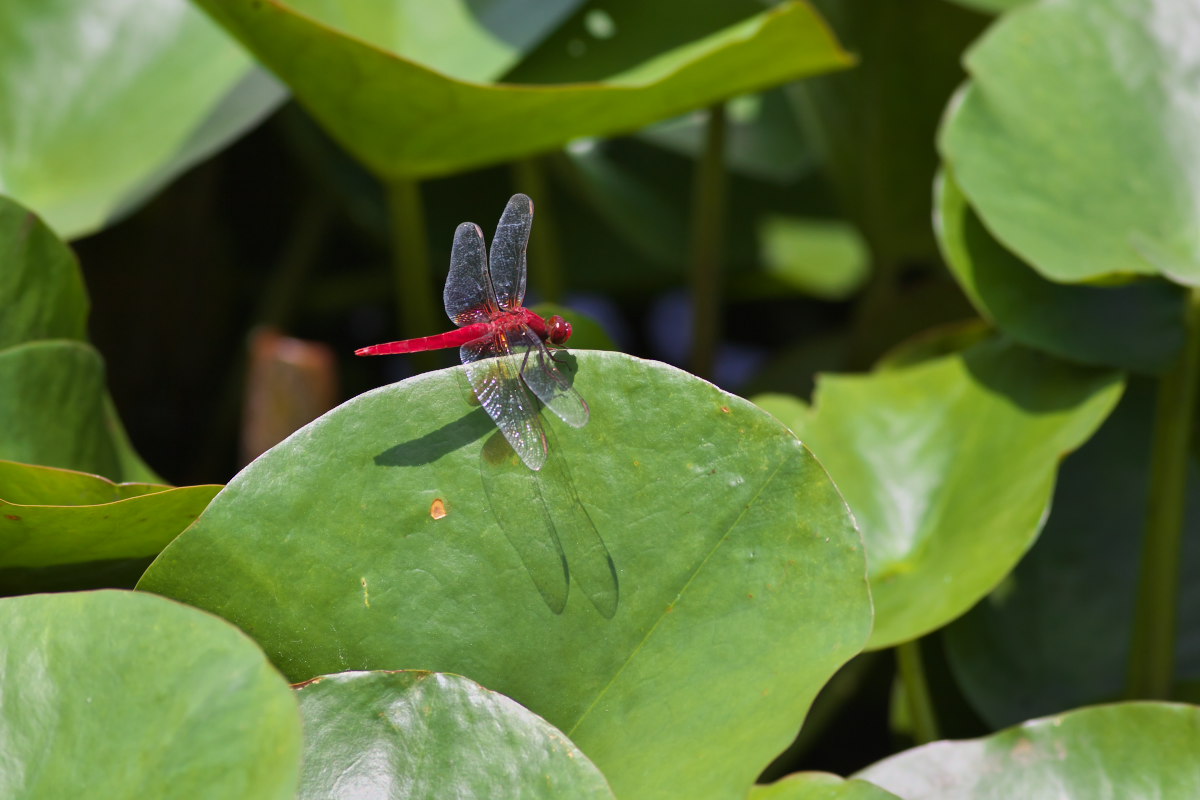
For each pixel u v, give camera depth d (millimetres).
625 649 1309
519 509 1312
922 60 1501
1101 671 1396
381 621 1305
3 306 1349
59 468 1333
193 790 1271
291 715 1273
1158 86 1413
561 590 1310
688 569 1312
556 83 1474
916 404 1407
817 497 1314
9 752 1277
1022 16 1424
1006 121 1410
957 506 1381
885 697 1479
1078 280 1377
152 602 1284
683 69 1403
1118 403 1425
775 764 1420
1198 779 1322
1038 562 1410
